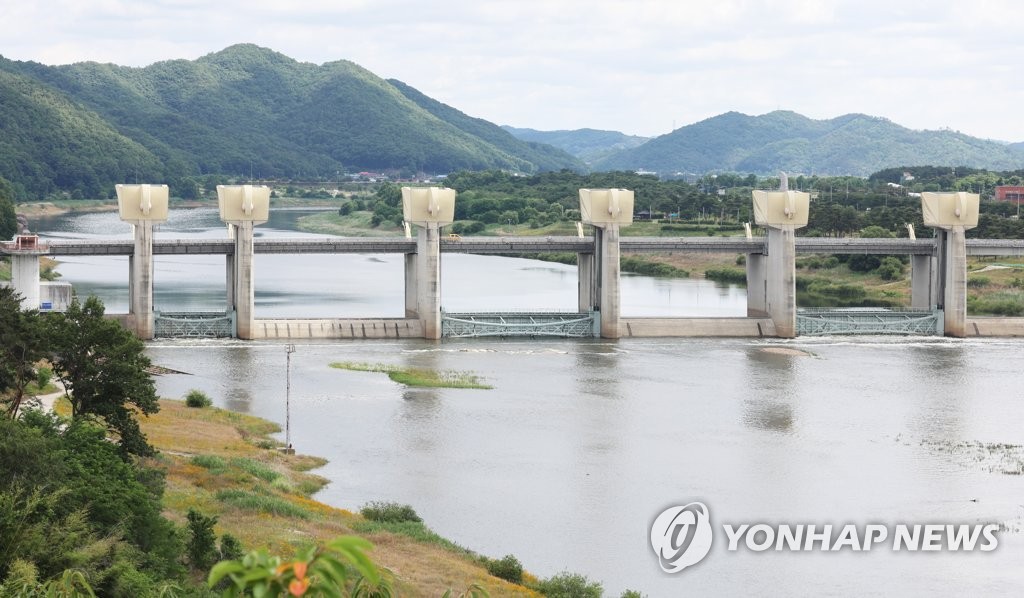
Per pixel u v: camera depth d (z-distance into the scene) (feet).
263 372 612.70
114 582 227.61
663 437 485.97
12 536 218.18
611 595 315.99
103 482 287.07
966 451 469.16
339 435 481.46
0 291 406.21
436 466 436.76
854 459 454.81
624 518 379.76
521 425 503.20
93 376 374.84
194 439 449.89
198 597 254.27
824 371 647.15
